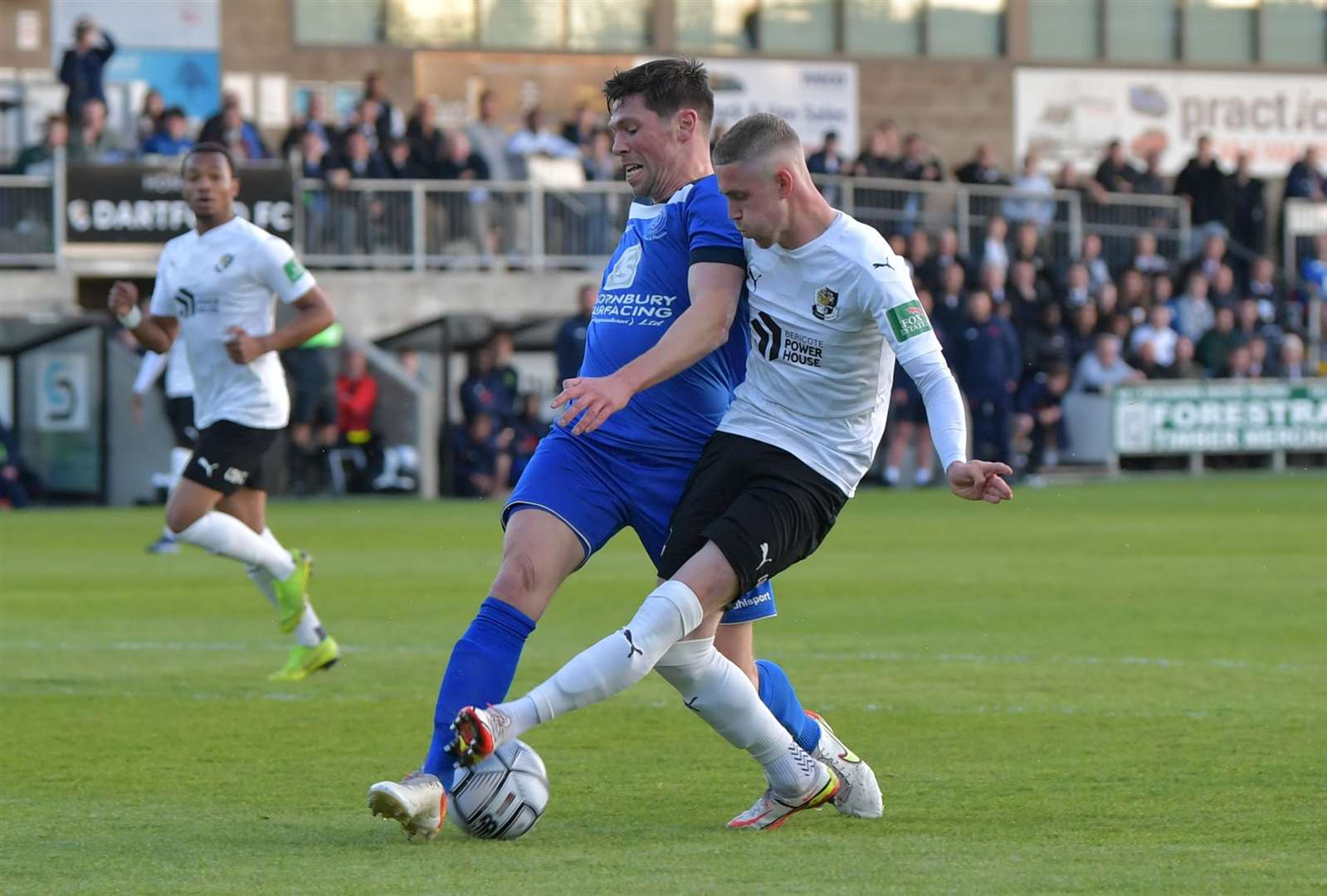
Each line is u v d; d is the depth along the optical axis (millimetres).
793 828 13469
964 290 65938
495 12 84812
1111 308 69188
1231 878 11641
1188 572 34625
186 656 23859
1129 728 18000
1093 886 11391
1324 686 20734
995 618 27453
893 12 90438
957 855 12438
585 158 68500
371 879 11703
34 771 15992
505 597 13391
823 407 13344
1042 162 92062
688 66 14078
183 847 12781
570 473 13703
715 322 13203
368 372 60375
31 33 76250
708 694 13203
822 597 30531
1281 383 70562
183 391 30375
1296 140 94312
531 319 62750
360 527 46875
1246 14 94812
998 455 63125
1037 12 92250
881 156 70562
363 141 64438
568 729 18125
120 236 61438
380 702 20062
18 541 43656
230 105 62844
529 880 11609
